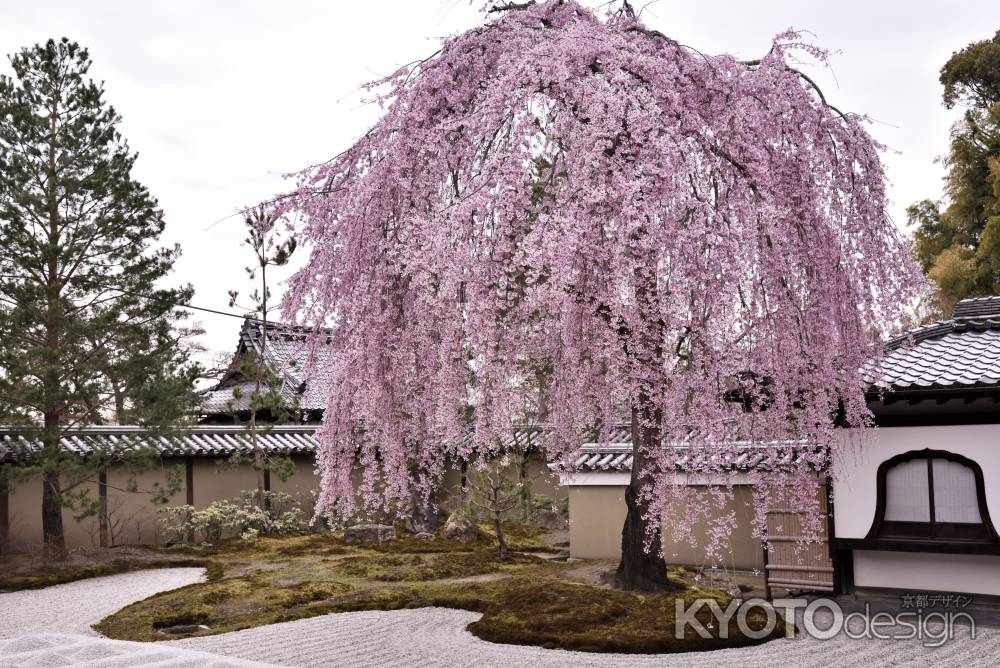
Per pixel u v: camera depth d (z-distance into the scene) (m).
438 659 5.72
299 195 5.04
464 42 4.93
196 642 6.52
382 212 4.73
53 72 12.54
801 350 4.81
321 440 4.98
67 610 8.62
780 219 4.73
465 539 13.39
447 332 4.36
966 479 7.17
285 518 14.84
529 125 4.36
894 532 7.38
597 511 11.06
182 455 14.34
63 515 12.96
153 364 12.48
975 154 20.78
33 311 11.40
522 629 6.34
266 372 14.50
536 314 4.39
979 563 7.22
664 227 4.25
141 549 12.74
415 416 4.75
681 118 4.76
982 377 6.77
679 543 10.13
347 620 7.21
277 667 3.97
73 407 12.55
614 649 5.81
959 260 19.69
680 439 4.64
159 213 13.06
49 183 12.23
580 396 4.40
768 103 5.21
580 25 5.02
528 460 12.33
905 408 7.41
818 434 4.96
